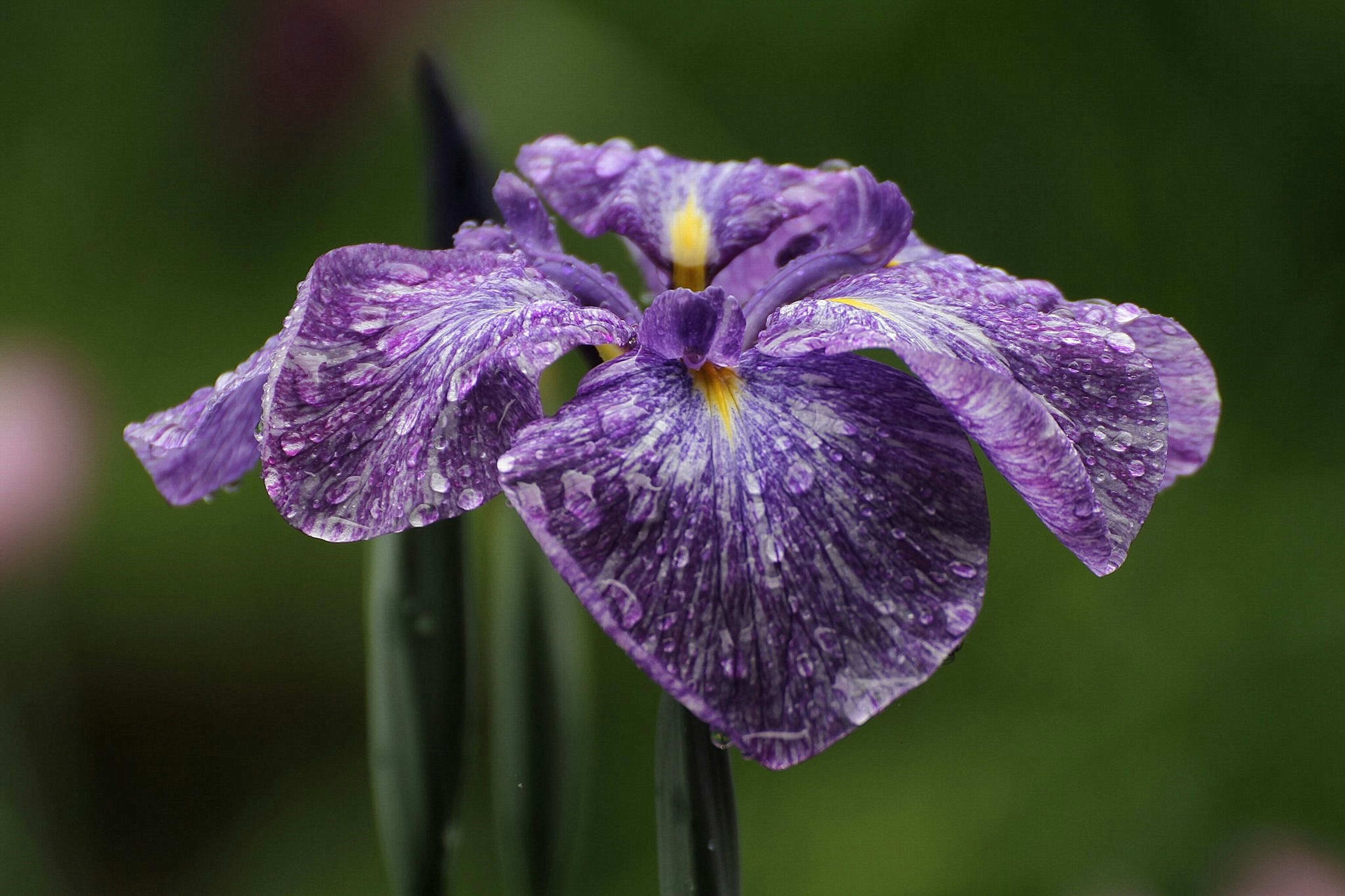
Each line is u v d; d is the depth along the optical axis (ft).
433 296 1.71
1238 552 3.87
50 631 3.48
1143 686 3.78
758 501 1.64
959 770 3.71
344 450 1.65
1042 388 1.71
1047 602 3.86
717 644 1.61
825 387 1.68
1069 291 4.30
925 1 4.25
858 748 3.80
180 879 4.29
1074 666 3.82
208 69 4.46
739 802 3.71
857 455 1.65
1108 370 1.72
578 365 2.23
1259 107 4.13
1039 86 4.27
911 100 4.33
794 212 1.85
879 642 1.62
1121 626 3.83
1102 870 3.53
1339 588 3.75
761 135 4.37
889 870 3.58
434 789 1.87
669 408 1.66
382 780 1.88
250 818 4.36
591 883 3.73
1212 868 3.47
